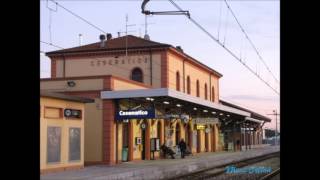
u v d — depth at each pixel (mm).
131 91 26875
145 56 38500
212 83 52531
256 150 59500
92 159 27328
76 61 39688
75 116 23375
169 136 36781
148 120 32656
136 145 31031
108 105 27266
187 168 27000
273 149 65375
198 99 33594
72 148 23062
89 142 27500
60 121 22047
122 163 28109
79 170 22484
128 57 38812
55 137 21656
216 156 39219
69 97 22484
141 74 38500
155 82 38250
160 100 30578
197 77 46875
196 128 42719
